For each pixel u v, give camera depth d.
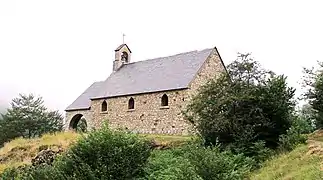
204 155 15.26
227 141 19.67
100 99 35.06
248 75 20.38
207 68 30.42
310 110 24.27
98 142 17.62
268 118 19.55
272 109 19.59
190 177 14.33
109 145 17.58
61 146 24.36
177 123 28.34
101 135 17.98
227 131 19.52
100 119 34.50
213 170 14.54
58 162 17.83
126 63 39.31
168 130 28.81
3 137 51.00
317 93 21.50
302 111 25.16
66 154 18.22
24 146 26.14
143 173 17.67
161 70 33.47
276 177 14.46
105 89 35.88
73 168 16.86
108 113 33.94
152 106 30.48
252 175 15.88
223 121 19.28
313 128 24.02
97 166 16.81
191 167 14.95
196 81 29.12
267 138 19.48
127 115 32.19
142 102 31.33
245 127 19.25
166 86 30.05
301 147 16.97
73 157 17.28
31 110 53.94
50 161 22.53
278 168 15.48
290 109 19.94
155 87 30.91
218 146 17.19
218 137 19.69
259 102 19.58
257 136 19.38
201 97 21.12
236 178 14.86
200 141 19.83
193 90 28.67
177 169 15.94
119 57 39.16
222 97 19.94
